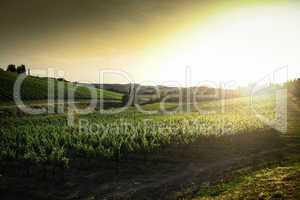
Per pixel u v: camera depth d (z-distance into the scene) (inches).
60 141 1438.2
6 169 1050.7
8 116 2349.9
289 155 1234.6
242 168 1039.6
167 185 908.0
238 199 620.7
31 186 918.4
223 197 663.1
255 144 1523.1
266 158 1202.0
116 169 1080.2
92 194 859.4
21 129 1763.0
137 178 992.9
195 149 1366.9
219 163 1158.3
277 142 1569.9
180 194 799.7
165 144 1403.8
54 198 834.8
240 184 767.7
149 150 1299.2
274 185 681.6
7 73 4060.0
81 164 1123.9
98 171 1059.3
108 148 1288.1
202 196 728.3
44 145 1330.0
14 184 928.9
